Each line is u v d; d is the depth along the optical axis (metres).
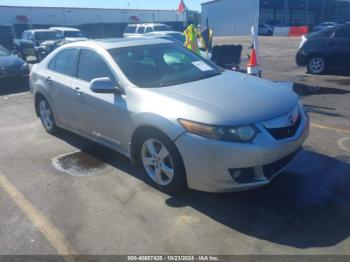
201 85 3.72
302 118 3.51
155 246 2.83
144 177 3.93
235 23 42.44
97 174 4.13
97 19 42.41
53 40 17.86
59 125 5.24
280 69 11.09
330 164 4.00
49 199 3.63
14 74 9.66
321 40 9.67
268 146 2.97
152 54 4.36
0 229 3.17
